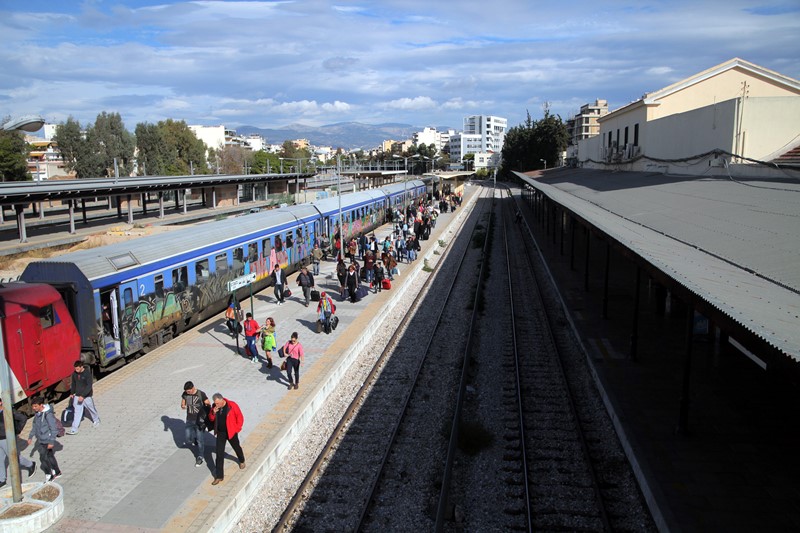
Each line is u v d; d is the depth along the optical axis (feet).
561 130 326.24
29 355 41.78
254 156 387.55
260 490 34.94
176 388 47.50
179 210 176.55
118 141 263.49
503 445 39.22
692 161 83.20
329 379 48.88
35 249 103.24
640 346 54.95
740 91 104.37
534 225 162.81
